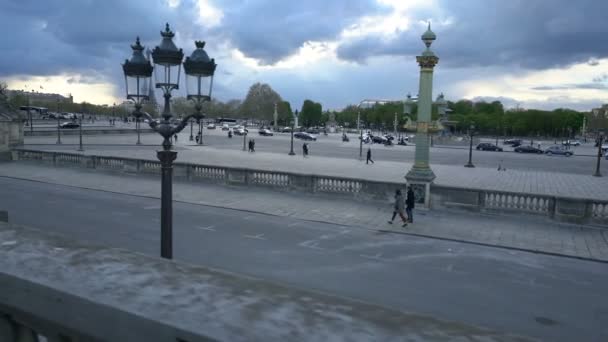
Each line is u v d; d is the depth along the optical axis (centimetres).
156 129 1025
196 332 150
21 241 242
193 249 1581
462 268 1442
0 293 200
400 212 1967
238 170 2883
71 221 1948
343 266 1432
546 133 15200
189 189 2827
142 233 1772
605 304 1173
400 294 1210
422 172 2311
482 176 4231
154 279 193
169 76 1017
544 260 1551
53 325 186
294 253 1562
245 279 196
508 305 1152
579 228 1984
